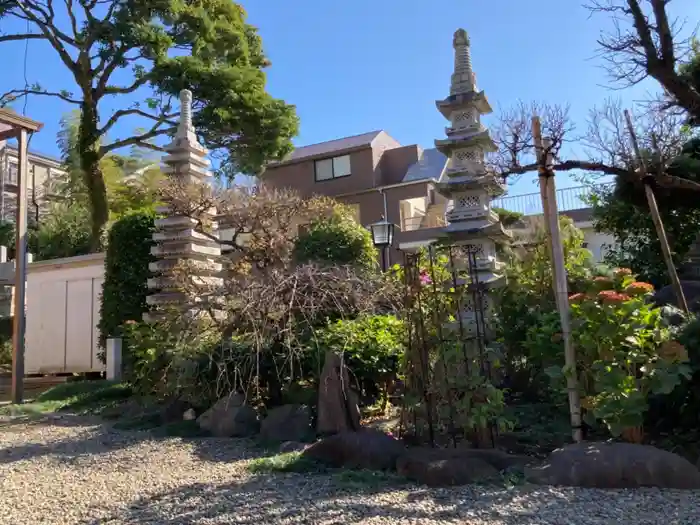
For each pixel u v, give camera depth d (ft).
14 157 80.94
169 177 30.60
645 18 23.94
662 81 23.90
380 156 78.02
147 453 17.38
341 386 18.40
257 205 26.61
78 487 14.26
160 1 44.19
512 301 20.56
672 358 14.05
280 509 11.97
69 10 46.75
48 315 41.39
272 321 19.88
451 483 13.24
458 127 24.00
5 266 33.09
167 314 23.88
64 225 61.82
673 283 20.20
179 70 45.47
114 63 46.62
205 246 30.58
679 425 15.61
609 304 14.23
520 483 13.03
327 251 31.09
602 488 12.46
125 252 32.94
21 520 12.09
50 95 49.06
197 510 12.21
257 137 49.73
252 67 50.42
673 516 10.67
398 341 19.57
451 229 23.12
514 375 20.03
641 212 34.47
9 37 47.78
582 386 15.19
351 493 12.87
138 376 23.48
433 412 16.20
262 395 20.48
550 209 16.21
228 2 50.55
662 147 20.99
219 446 17.95
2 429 21.83
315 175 78.18
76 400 26.73
